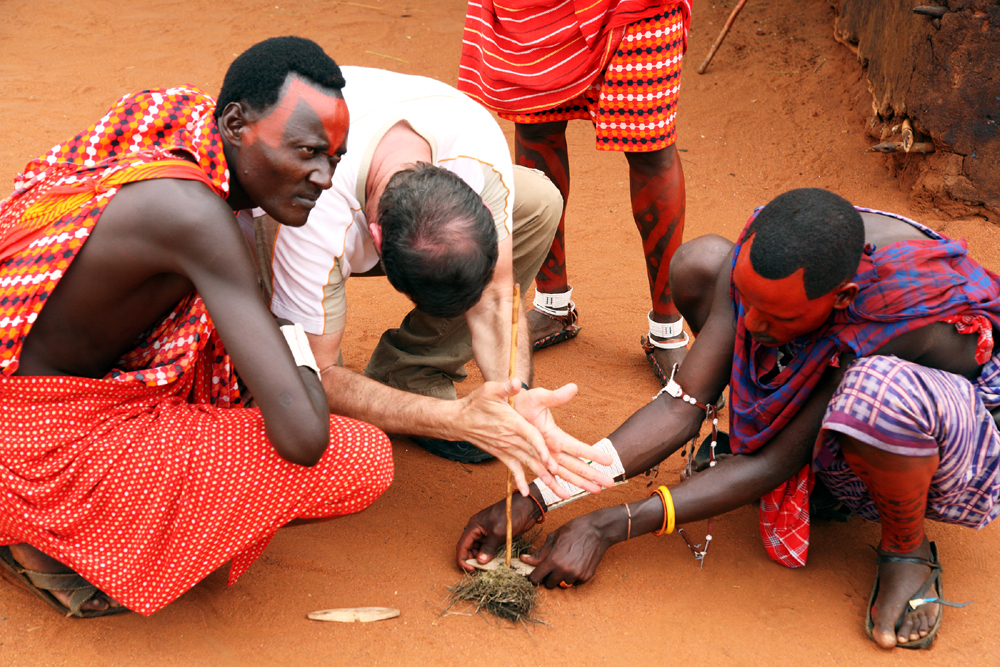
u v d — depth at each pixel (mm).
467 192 2012
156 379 2031
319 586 2346
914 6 4879
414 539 2555
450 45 7602
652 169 3238
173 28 7703
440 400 2281
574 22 3051
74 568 2016
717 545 2604
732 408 2451
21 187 2037
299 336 2193
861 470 2178
